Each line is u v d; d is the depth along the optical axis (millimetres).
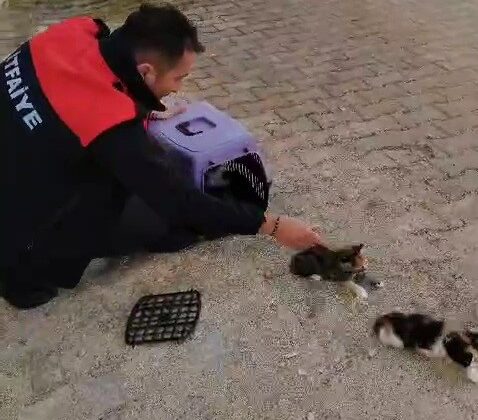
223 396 1385
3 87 1358
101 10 3531
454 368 1417
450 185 2012
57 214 1453
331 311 1577
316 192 2006
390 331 1456
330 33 3158
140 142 1290
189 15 3455
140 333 1537
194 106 1936
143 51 1267
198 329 1544
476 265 1693
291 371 1434
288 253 1765
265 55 2959
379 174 2080
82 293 1666
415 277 1665
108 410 1371
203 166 1708
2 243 1485
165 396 1393
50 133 1312
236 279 1686
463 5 3457
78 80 1274
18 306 1611
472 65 2779
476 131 2295
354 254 1616
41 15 3479
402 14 3361
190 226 1752
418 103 2498
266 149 2238
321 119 2420
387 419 1321
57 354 1503
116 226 1601
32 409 1381
